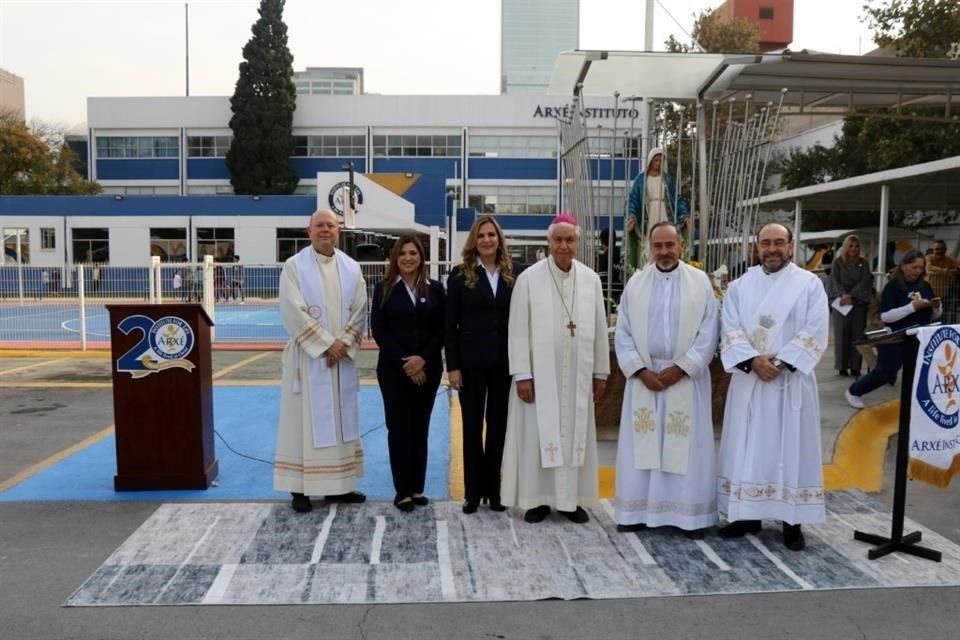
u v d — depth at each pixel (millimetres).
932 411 4461
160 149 50531
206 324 5621
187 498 5312
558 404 4742
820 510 4441
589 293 4848
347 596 3844
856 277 9617
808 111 9703
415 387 5055
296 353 4961
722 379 6703
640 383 4688
